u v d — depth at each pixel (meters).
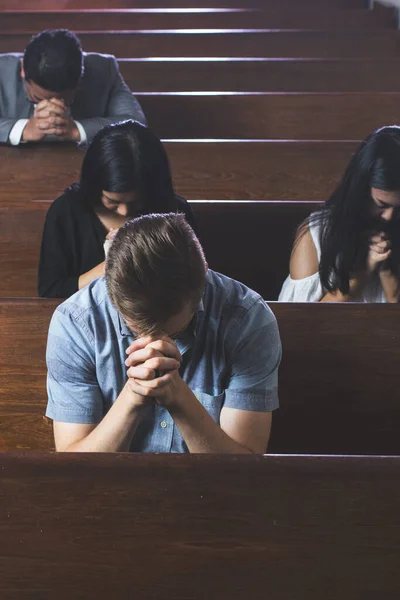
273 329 1.51
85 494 1.21
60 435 1.50
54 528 1.22
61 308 1.48
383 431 1.92
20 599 1.24
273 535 1.22
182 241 1.24
